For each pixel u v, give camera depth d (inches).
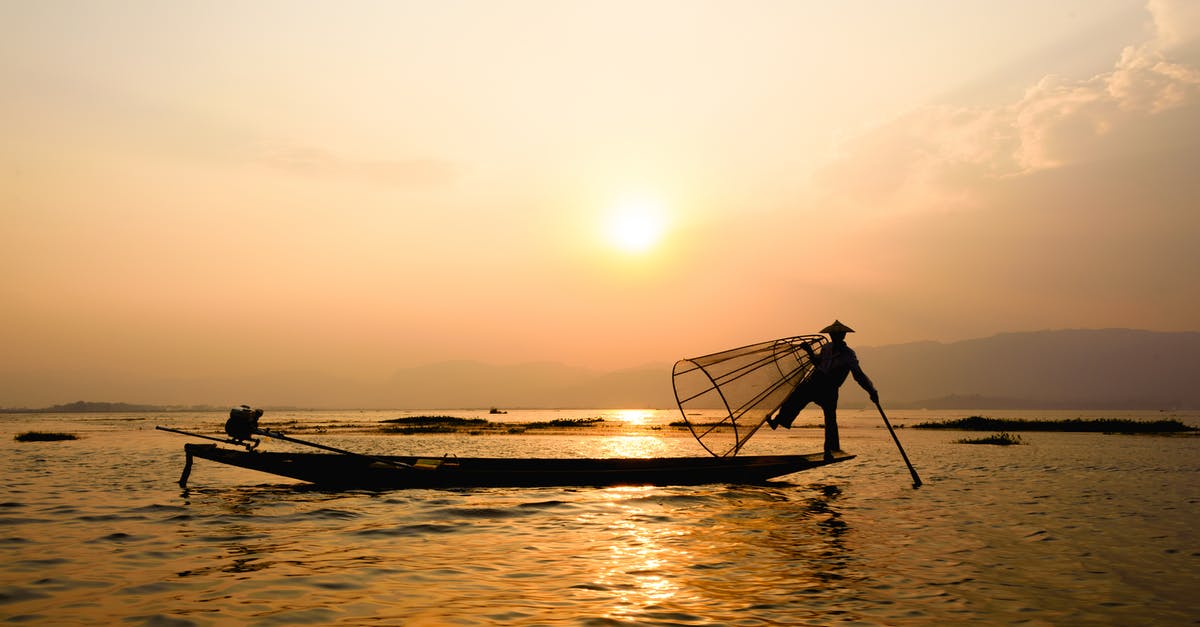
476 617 251.3
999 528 433.7
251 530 426.9
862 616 254.4
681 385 665.0
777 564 337.1
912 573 319.3
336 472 600.4
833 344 634.8
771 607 265.3
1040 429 2271.2
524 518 471.2
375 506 521.3
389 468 602.2
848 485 658.2
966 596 281.1
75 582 301.0
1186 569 328.2
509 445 1472.7
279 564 336.2
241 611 258.5
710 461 649.0
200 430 2300.7
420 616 252.5
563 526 442.0
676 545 382.0
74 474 765.3
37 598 275.7
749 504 533.3
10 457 1047.6
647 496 570.3
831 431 633.0
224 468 843.4
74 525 442.6
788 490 615.2
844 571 323.6
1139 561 343.6
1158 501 555.2
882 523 451.8
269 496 573.3
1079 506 526.9
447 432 2201.0
